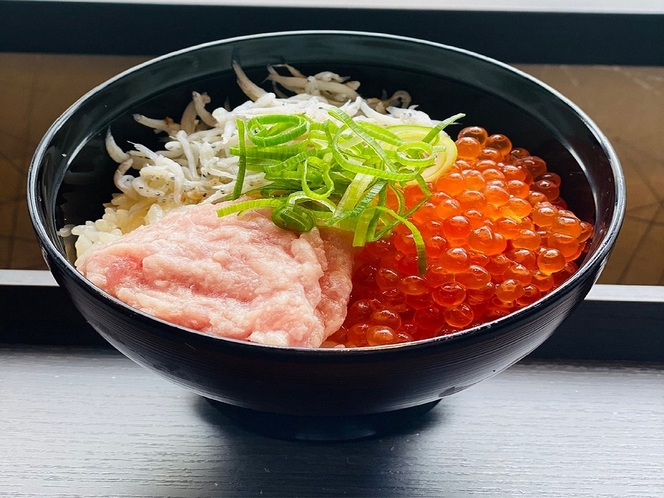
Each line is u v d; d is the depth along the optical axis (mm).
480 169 193
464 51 208
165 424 189
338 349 135
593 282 160
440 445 185
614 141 291
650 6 267
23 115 281
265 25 256
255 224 171
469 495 174
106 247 165
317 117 203
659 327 206
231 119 208
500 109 209
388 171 174
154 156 207
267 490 175
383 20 255
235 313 153
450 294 167
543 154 203
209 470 179
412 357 137
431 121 211
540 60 262
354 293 180
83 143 194
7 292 205
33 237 281
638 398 199
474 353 142
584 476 179
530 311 142
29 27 257
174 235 168
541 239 183
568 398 198
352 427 184
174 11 253
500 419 192
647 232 282
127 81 201
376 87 224
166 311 153
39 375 201
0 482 174
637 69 272
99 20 255
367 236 173
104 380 200
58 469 178
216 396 159
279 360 135
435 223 177
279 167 177
